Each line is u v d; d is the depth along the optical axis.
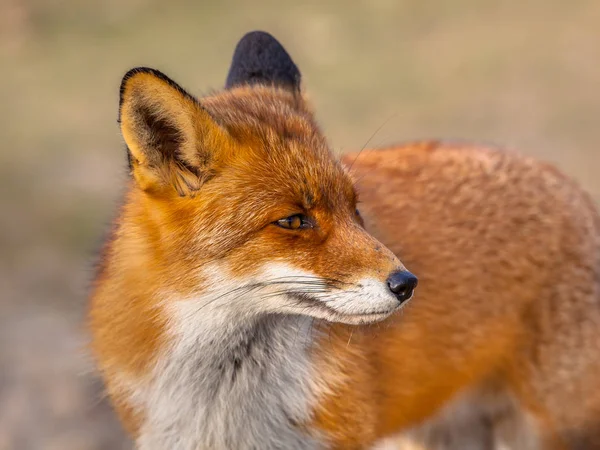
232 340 10.42
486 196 12.51
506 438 13.46
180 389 10.62
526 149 28.97
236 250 9.80
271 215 9.77
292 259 9.78
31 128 31.86
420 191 12.23
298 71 12.09
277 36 38.50
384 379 11.41
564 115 31.20
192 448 10.88
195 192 9.92
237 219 9.81
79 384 18.36
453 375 12.27
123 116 9.58
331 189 10.02
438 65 35.88
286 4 42.41
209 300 10.02
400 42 38.41
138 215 10.33
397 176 12.29
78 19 41.12
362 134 30.17
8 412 17.69
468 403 13.23
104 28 40.19
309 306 9.89
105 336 10.66
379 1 42.50
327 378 10.75
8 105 33.75
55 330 20.33
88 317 11.14
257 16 40.91
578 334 12.60
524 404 12.82
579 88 33.38
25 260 23.33
